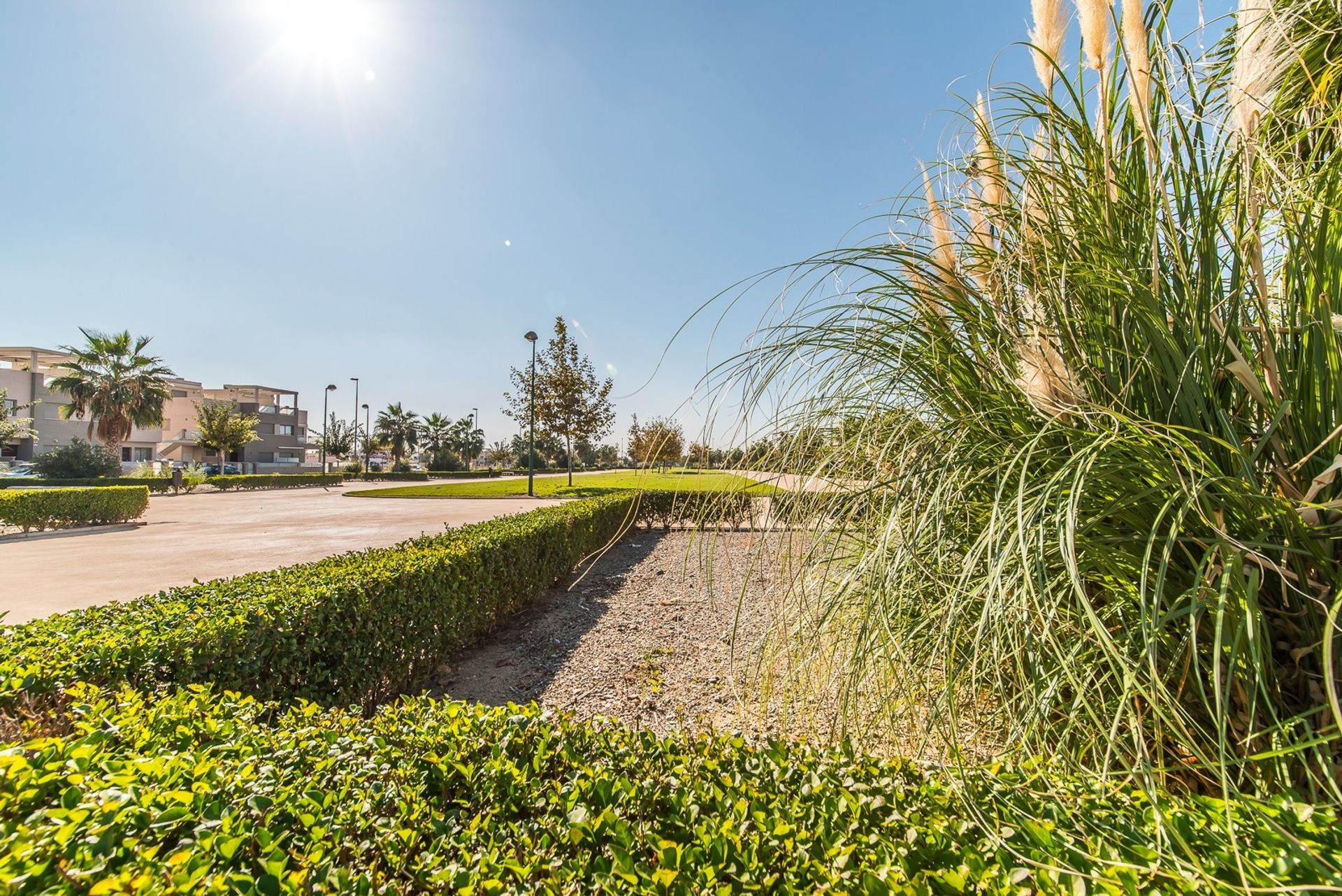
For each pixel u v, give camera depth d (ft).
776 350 5.77
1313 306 4.03
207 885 2.68
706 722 8.73
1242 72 4.21
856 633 4.83
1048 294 4.76
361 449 187.01
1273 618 3.90
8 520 32.45
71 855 2.88
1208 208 4.33
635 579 20.45
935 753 4.75
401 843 3.53
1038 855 2.95
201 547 28.22
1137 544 4.11
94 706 4.94
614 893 2.89
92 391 85.25
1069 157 5.24
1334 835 2.75
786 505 5.56
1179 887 2.61
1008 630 3.71
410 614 10.78
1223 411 4.25
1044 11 5.20
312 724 5.28
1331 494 3.84
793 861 3.19
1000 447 4.62
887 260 5.39
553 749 4.71
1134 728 2.94
